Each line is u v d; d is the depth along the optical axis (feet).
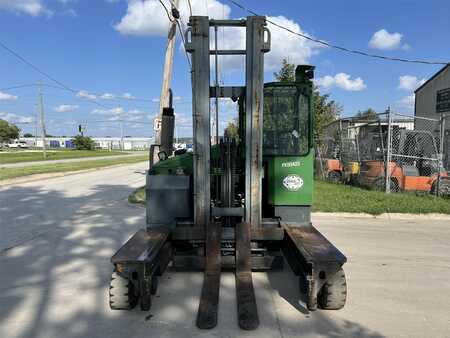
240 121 19.75
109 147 398.83
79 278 17.52
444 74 82.17
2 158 146.30
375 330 12.76
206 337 12.19
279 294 15.66
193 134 16.66
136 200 39.91
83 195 45.73
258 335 12.31
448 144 52.90
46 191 49.73
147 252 13.94
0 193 47.62
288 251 16.58
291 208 18.67
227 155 17.69
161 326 12.94
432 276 18.03
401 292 16.05
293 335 12.35
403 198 38.86
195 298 15.20
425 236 25.91
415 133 49.29
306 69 18.49
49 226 28.32
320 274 13.52
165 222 17.98
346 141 58.34
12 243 23.50
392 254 21.58
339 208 34.06
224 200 17.80
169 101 22.24
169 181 17.99
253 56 16.34
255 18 16.16
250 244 16.30
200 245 17.87
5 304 14.73
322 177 61.72
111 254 21.29
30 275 17.93
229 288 16.08
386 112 43.24
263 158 18.58
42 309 14.29
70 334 12.43
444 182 43.14
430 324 13.25
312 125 18.54
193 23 16.19
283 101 18.58
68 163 113.19
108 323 13.17
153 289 15.10
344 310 14.25
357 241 24.43
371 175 47.39
